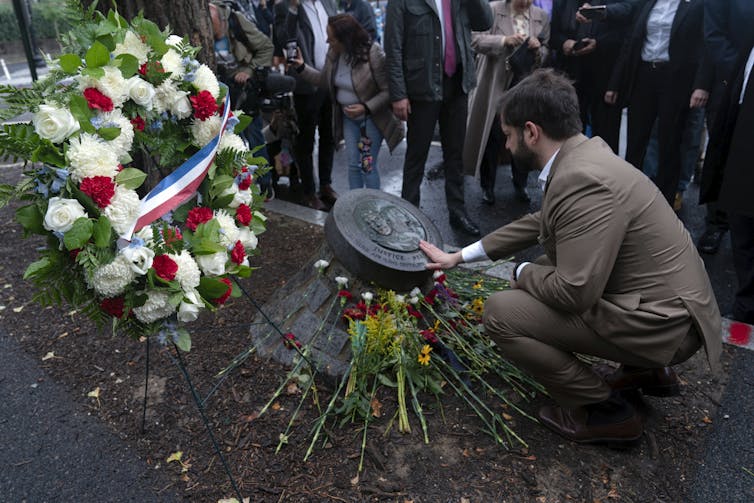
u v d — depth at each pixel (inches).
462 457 91.7
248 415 99.5
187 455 92.4
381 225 115.0
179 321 80.5
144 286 72.2
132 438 95.8
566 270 79.4
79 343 119.3
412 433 96.0
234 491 85.4
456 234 184.2
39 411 102.0
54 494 86.2
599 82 192.2
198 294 76.2
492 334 90.4
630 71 174.7
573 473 88.9
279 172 206.5
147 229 72.8
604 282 78.5
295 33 196.7
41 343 119.9
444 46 164.7
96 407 102.6
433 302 116.7
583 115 208.4
